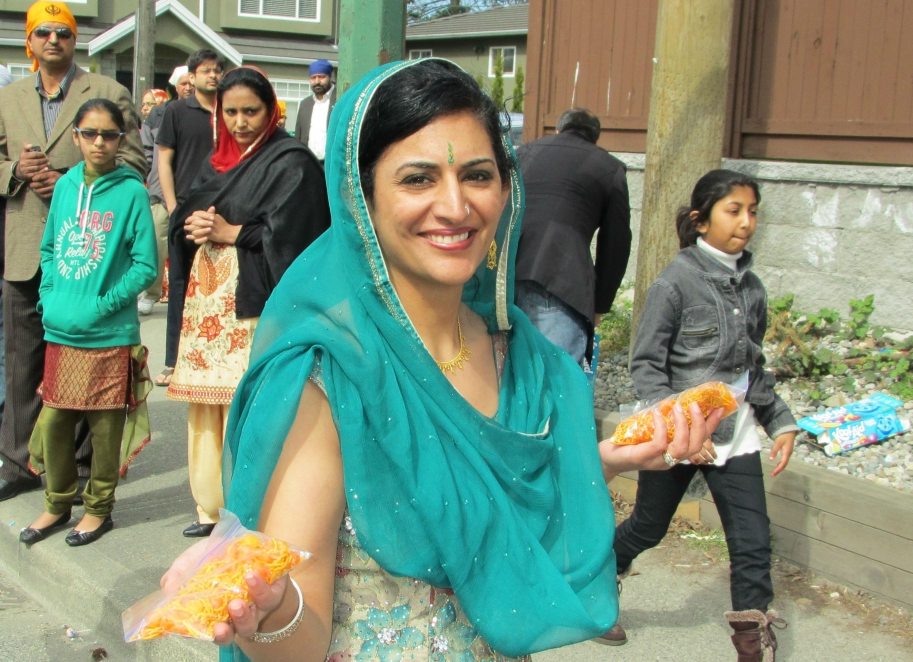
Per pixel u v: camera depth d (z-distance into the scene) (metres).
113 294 3.75
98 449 3.94
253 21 28.31
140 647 3.39
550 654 3.27
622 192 4.25
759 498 3.02
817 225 6.24
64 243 3.80
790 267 6.40
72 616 3.74
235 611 1.21
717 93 4.80
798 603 3.59
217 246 3.78
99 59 26.06
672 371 3.16
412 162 1.45
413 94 1.46
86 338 3.78
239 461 1.43
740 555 2.99
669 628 3.46
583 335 4.20
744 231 3.06
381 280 1.49
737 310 3.08
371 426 1.44
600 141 7.66
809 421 4.44
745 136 6.75
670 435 1.73
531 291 4.12
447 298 1.62
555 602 1.54
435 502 1.44
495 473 1.56
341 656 1.49
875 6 6.04
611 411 4.96
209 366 3.78
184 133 6.32
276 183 3.76
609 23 7.47
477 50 32.72
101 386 3.81
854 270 6.10
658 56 4.84
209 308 3.78
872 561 3.58
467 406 1.53
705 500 4.25
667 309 3.08
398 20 3.96
